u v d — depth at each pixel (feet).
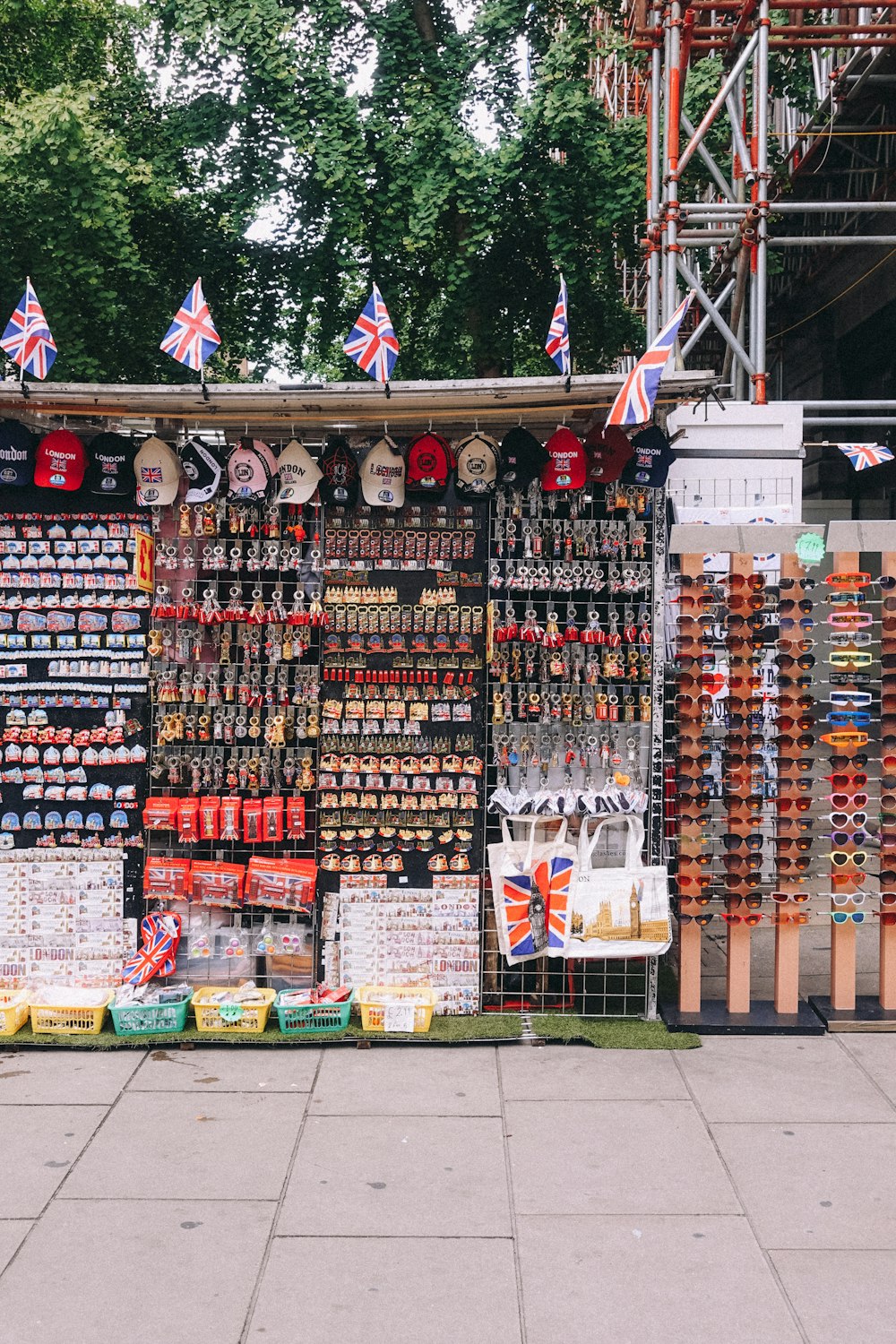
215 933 19.11
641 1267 11.70
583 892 18.45
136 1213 12.75
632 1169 13.76
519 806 18.67
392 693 18.89
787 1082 16.35
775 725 20.36
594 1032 18.03
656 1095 15.92
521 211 41.09
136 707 18.98
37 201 35.35
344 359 49.32
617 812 18.69
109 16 45.85
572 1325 10.77
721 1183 13.44
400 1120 15.12
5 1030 17.88
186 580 19.06
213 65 39.68
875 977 21.01
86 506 18.90
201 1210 12.83
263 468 18.45
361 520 18.93
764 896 20.52
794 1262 11.79
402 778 18.84
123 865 18.98
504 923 18.31
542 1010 19.04
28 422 19.44
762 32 26.71
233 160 39.96
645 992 19.39
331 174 37.99
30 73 44.45
